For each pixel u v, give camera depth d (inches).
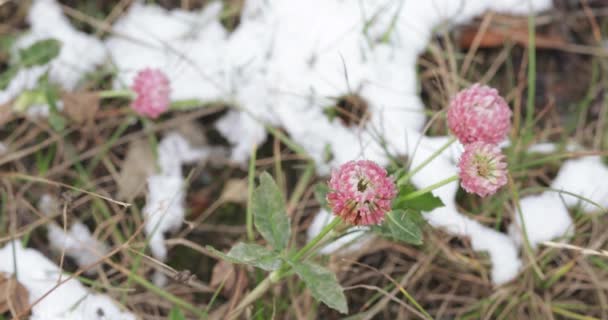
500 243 23.6
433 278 24.0
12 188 23.9
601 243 23.7
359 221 20.5
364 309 23.6
